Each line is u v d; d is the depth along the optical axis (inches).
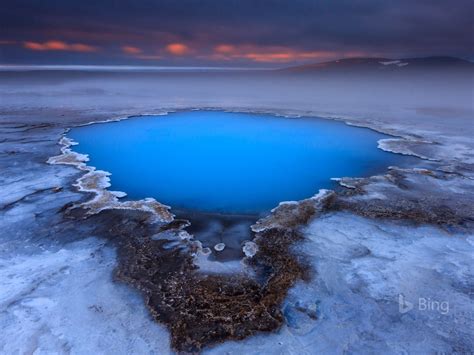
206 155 709.3
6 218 412.5
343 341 243.8
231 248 361.4
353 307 274.5
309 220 419.5
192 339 245.6
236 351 236.8
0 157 651.5
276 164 654.5
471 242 365.7
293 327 256.7
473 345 237.9
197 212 448.5
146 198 490.0
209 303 280.5
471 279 305.0
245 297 288.0
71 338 243.1
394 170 601.3
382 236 378.0
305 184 549.3
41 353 229.8
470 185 522.9
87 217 421.7
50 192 492.7
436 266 323.3
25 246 356.2
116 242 368.2
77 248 354.9
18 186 511.2
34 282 299.1
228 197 498.9
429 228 394.6
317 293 291.0
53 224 402.6
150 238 378.3
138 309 272.4
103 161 658.8
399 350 235.3
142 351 235.3
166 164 649.0
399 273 313.6
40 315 262.2
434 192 497.7
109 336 246.2
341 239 372.8
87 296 284.5
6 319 256.7
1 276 306.0
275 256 345.1
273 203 476.7
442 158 669.3
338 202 469.7
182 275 315.6
